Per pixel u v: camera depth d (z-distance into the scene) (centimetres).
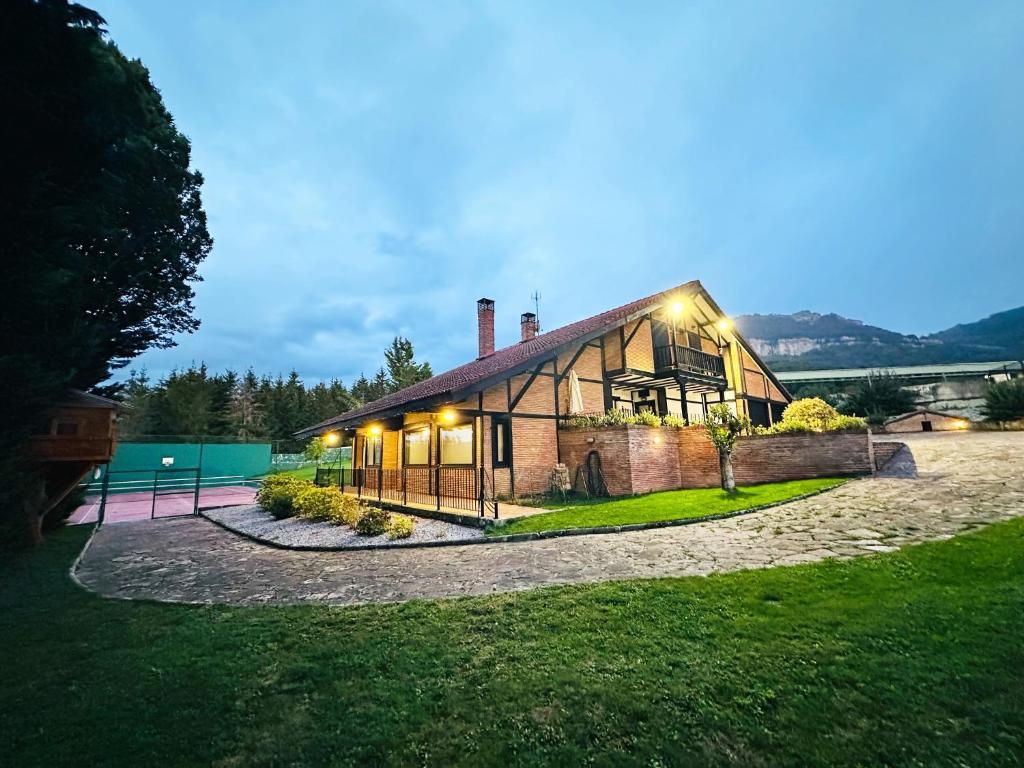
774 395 2373
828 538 597
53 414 727
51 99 528
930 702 256
